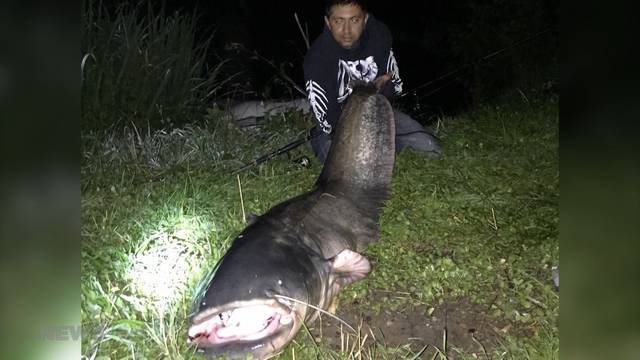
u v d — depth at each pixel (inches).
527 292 58.1
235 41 144.7
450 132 97.3
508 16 117.3
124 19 110.7
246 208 72.1
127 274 59.6
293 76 133.4
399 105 115.3
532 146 89.7
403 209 72.0
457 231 68.7
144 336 51.9
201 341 46.3
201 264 60.0
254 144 92.2
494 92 119.5
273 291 47.6
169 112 103.2
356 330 55.0
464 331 55.3
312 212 60.9
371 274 61.8
